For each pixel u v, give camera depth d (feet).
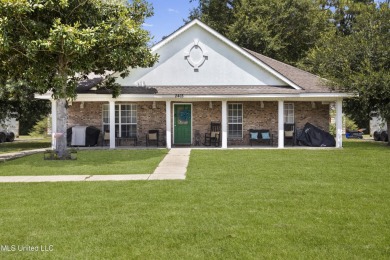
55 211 22.79
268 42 115.24
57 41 42.65
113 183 31.68
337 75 69.97
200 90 65.67
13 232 18.97
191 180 32.65
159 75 68.85
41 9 44.34
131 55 49.96
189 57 68.59
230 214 21.81
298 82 70.08
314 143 68.23
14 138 103.96
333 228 19.22
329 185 30.17
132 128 71.97
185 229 19.15
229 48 68.28
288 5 120.98
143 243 17.31
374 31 71.26
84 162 45.57
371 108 74.49
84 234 18.56
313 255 15.75
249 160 46.26
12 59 49.32
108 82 58.70
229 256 15.72
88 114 71.46
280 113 65.46
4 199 26.13
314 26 122.62
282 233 18.45
